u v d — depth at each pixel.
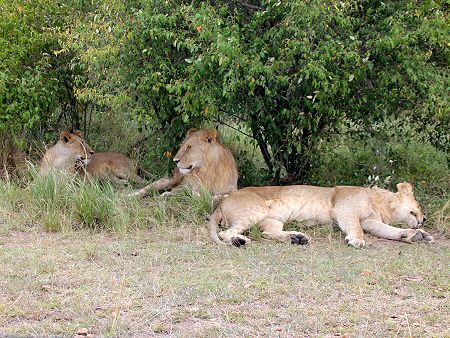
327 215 7.73
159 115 8.80
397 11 7.90
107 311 5.29
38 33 9.10
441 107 7.79
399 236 7.47
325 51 7.57
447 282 6.09
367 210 7.64
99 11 8.53
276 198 7.73
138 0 8.05
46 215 7.68
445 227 7.88
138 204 8.05
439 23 7.64
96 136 10.81
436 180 9.47
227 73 7.47
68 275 6.09
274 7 7.79
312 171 9.23
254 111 8.25
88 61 8.56
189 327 5.05
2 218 7.81
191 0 8.08
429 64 8.07
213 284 5.83
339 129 9.74
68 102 10.02
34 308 5.34
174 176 8.85
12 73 8.92
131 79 8.20
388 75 7.93
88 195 7.85
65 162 8.98
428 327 5.13
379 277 6.14
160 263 6.47
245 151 9.65
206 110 7.87
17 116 8.98
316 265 6.46
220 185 8.52
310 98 7.93
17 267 6.23
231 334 4.90
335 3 7.42
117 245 6.97
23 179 8.84
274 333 4.95
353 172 9.54
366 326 5.07
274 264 6.47
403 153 10.07
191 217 7.89
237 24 7.96
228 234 7.23
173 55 8.21
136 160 9.87
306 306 5.47
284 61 7.71
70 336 4.84
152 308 5.34
